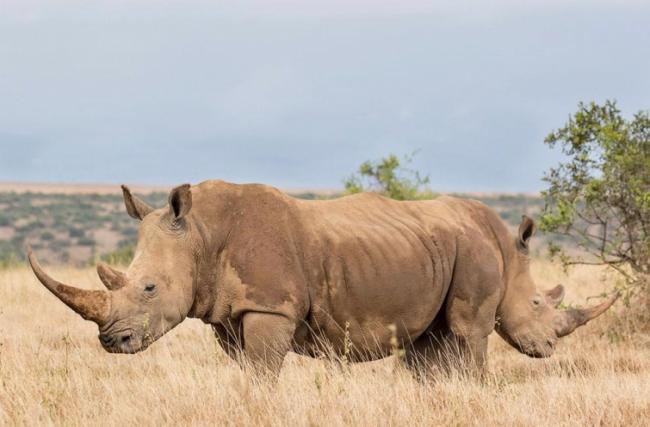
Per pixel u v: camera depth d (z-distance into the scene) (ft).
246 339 102.78
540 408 96.78
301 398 94.27
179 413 92.94
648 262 156.04
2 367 110.22
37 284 200.44
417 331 113.80
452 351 119.24
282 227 105.19
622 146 160.76
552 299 125.39
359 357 111.45
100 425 91.30
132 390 102.37
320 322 107.04
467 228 118.01
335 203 112.47
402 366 119.85
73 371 109.50
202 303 103.86
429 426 91.25
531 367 133.28
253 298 102.53
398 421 91.35
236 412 92.27
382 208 114.83
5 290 189.88
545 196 165.89
